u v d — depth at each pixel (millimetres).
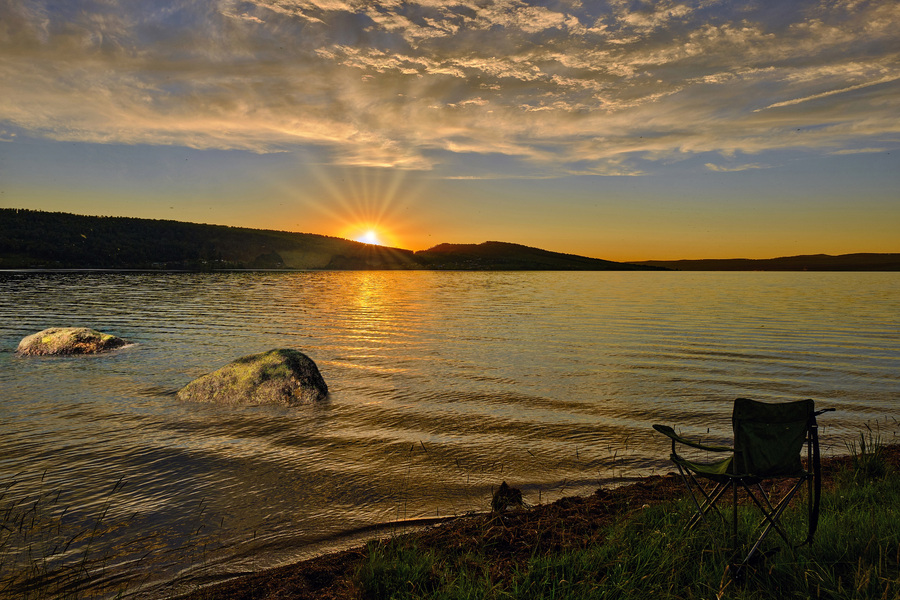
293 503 6484
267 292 55062
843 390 13117
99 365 15727
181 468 7637
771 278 152625
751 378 14461
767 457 4098
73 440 8875
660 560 4312
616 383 13688
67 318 27953
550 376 14555
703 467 4656
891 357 18047
